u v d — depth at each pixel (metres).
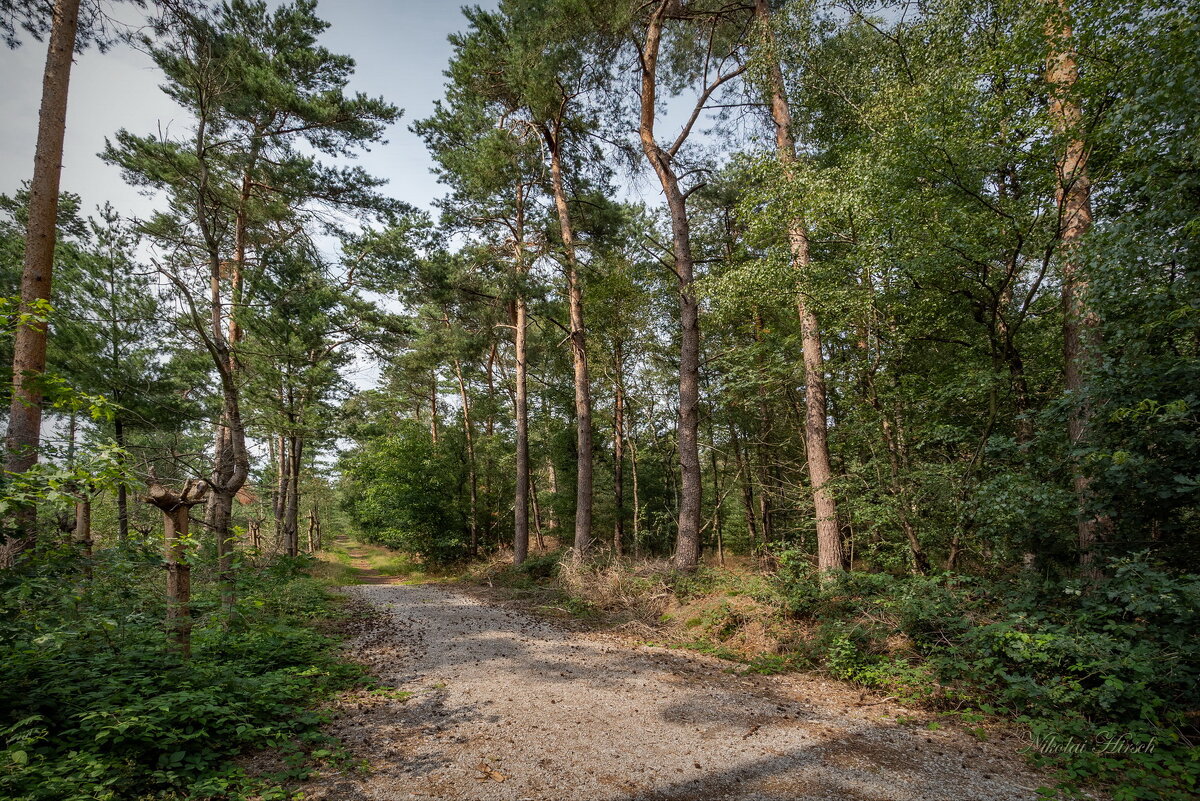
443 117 16.19
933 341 9.20
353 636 8.52
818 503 9.38
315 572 17.44
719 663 7.32
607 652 7.81
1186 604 4.70
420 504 21.53
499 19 14.29
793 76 10.34
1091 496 5.93
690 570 11.38
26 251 6.82
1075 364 6.53
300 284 13.40
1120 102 5.89
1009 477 6.51
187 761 3.79
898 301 8.42
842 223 8.77
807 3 9.31
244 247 13.10
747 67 10.34
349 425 18.27
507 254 16.61
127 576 4.73
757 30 10.25
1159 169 5.14
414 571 22.33
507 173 14.64
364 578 20.33
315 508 34.56
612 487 23.84
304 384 16.80
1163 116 5.10
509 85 13.73
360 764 4.11
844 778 4.01
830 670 6.74
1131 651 4.76
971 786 3.91
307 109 11.59
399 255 14.97
